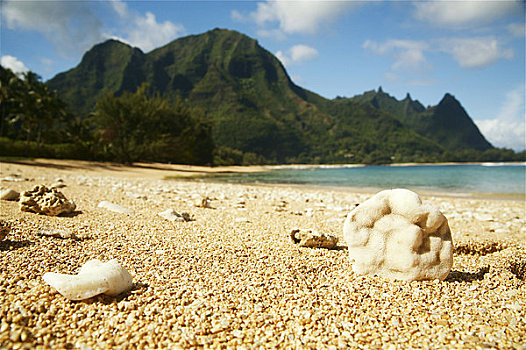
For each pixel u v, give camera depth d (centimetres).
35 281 23
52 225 36
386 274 28
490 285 27
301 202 79
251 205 69
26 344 17
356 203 79
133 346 18
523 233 49
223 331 19
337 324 21
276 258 32
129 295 23
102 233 35
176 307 21
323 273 29
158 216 47
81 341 18
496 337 19
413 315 22
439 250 28
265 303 23
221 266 29
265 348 18
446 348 18
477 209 77
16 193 50
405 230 28
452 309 23
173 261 29
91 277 22
